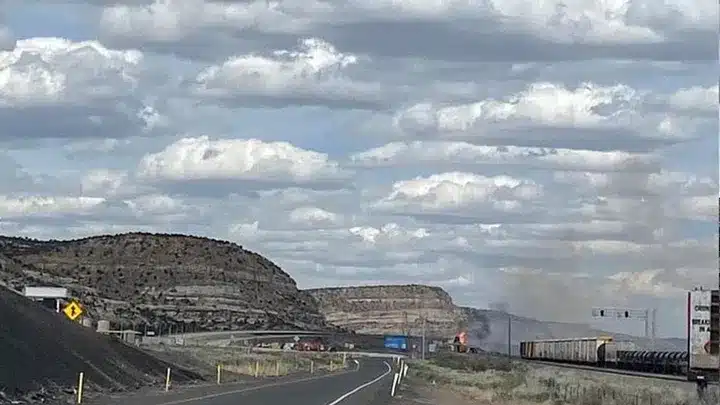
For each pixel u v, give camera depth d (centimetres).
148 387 4969
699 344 5016
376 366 11731
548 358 12106
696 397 4803
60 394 3894
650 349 9888
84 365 4706
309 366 10462
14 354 4075
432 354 17850
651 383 6619
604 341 10094
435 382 7669
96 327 8444
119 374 5019
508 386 6775
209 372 7169
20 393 3625
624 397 5212
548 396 5619
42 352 4409
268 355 12600
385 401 4731
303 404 4097
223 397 4391
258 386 5672
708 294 4997
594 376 7950
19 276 11194
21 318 4684
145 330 14362
